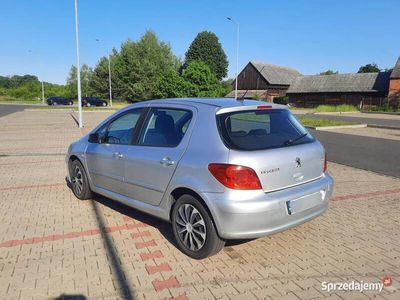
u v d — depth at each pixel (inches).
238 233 143.4
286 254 163.8
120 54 2920.8
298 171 158.7
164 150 170.6
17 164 372.8
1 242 178.7
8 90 3656.5
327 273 147.6
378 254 164.4
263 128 162.7
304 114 1430.9
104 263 157.0
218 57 3176.7
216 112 158.4
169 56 2952.8
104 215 215.2
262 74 2559.1
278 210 145.9
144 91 2564.0
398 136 639.8
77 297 131.8
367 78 2258.9
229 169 142.9
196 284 139.6
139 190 185.6
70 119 1054.4
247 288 136.6
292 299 129.9
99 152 213.9
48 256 163.8
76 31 796.6
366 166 365.7
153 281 142.0
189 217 160.1
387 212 220.2
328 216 212.8
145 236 184.5
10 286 139.2
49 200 246.8
